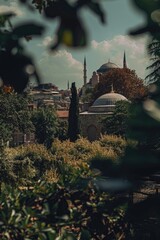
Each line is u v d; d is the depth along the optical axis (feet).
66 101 529.86
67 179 19.01
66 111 393.50
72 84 282.36
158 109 4.11
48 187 19.20
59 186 18.70
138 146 4.49
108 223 17.15
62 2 4.01
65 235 15.05
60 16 3.95
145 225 7.50
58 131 311.68
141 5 3.79
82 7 4.06
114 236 16.87
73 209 17.26
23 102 170.91
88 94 467.11
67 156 126.41
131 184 4.92
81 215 17.15
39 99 409.69
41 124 302.25
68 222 16.24
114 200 6.34
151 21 3.88
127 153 4.45
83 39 3.92
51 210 15.55
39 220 15.65
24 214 16.67
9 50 4.62
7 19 4.87
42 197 18.33
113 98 331.36
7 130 134.82
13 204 17.12
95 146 130.11
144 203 5.49
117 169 4.63
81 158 126.21
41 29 4.19
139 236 9.16
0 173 86.79
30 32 4.22
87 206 17.53
